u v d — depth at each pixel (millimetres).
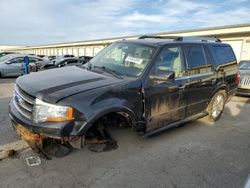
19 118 2873
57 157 3287
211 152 3754
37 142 2961
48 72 3668
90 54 40844
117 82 3180
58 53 56812
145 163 3301
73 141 2795
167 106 3797
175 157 3523
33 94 2779
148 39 4398
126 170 3094
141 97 3357
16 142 3678
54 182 2752
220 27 18469
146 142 3975
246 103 7348
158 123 3770
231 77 5391
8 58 13047
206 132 4625
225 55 5242
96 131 3270
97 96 2877
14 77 12969
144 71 3451
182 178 2979
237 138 4383
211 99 4902
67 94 2744
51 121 2654
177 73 3924
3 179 2746
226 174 3125
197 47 4445
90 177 2893
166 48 3803
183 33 22156
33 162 3135
